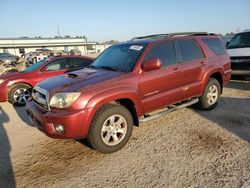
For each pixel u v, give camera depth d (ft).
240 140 13.15
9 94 24.32
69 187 10.00
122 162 11.64
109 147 12.41
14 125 18.16
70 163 11.89
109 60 15.38
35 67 26.11
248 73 26.91
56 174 11.00
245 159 11.18
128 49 15.10
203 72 16.90
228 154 11.73
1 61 94.12
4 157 12.92
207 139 13.51
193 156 11.74
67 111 11.30
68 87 11.89
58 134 11.50
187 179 9.96
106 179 10.37
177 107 15.79
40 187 10.10
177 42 15.81
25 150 13.64
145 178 10.24
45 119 11.58
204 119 16.60
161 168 10.89
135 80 13.15
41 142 14.56
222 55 18.98
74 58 27.58
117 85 12.44
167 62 14.88
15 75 24.84
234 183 9.50
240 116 16.85
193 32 17.62
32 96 13.98
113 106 12.40
